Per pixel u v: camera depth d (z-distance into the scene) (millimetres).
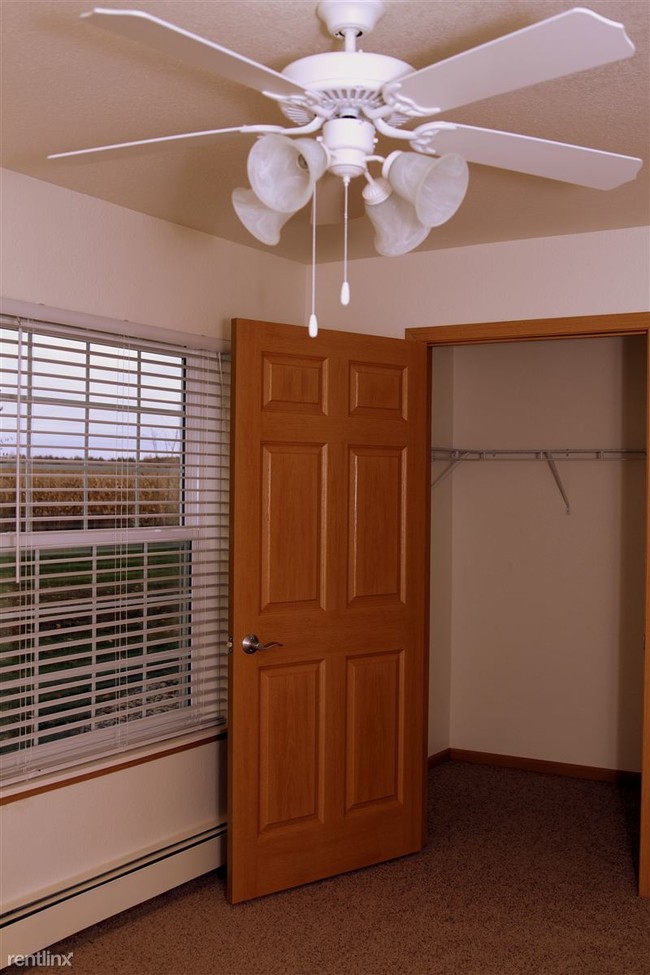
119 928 3070
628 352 4730
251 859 3277
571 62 1468
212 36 1929
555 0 1763
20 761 2881
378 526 3576
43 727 3006
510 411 5000
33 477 2932
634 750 4688
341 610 3477
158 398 3410
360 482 3523
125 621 3197
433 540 4922
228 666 3266
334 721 3463
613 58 1451
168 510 3453
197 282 3504
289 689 3371
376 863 3604
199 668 3543
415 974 2783
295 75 1713
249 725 3270
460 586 5105
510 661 4973
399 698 3658
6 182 2791
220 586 3625
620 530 4734
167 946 2941
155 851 3234
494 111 2326
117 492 3230
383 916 3170
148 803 3271
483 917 3166
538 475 4922
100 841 3082
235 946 2945
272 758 3330
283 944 2963
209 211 3244
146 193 3033
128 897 3117
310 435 3398
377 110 1734
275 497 3320
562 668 4848
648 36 1901
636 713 4684
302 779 3402
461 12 1813
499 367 5031
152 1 1781
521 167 1969
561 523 4863
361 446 3531
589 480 4801
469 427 5113
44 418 2881
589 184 2066
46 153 2650
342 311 3996
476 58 1462
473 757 5066
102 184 2939
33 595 2902
